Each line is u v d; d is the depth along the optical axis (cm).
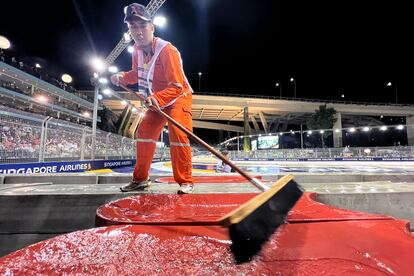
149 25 312
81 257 126
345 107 6262
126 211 210
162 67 311
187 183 290
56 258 124
